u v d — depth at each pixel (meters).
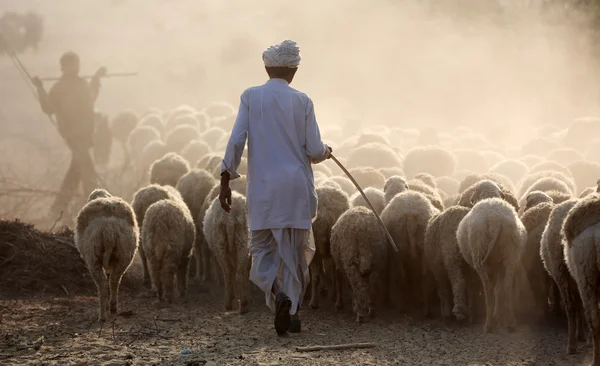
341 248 12.16
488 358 9.75
